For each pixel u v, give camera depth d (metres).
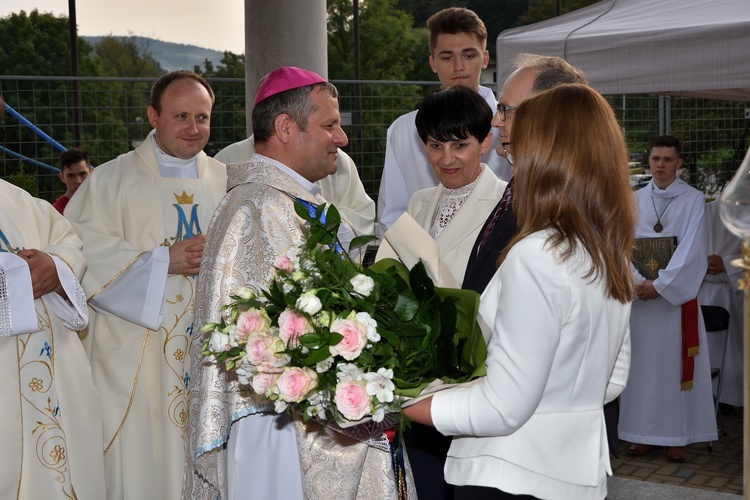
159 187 3.57
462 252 2.60
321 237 1.92
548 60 2.38
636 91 4.27
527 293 1.68
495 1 12.35
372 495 2.34
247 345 1.73
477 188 2.66
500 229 2.20
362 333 1.67
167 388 3.42
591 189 1.73
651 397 4.98
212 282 2.33
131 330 3.45
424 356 1.79
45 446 3.00
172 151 3.59
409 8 12.17
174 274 3.39
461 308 1.83
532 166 1.76
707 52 4.07
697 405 5.01
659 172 4.95
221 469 2.40
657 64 4.20
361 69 12.09
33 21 10.18
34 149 8.34
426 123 2.64
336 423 1.91
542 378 1.67
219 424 2.27
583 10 4.98
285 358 1.73
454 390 1.78
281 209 2.38
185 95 3.54
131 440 3.45
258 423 2.36
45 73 10.27
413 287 1.83
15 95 8.46
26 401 2.98
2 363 2.91
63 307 3.10
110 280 3.37
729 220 1.16
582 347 1.74
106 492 3.41
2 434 2.89
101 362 3.47
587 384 1.77
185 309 3.45
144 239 3.51
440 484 2.57
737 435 5.61
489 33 12.40
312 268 1.82
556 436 1.75
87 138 8.50
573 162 1.73
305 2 6.30
